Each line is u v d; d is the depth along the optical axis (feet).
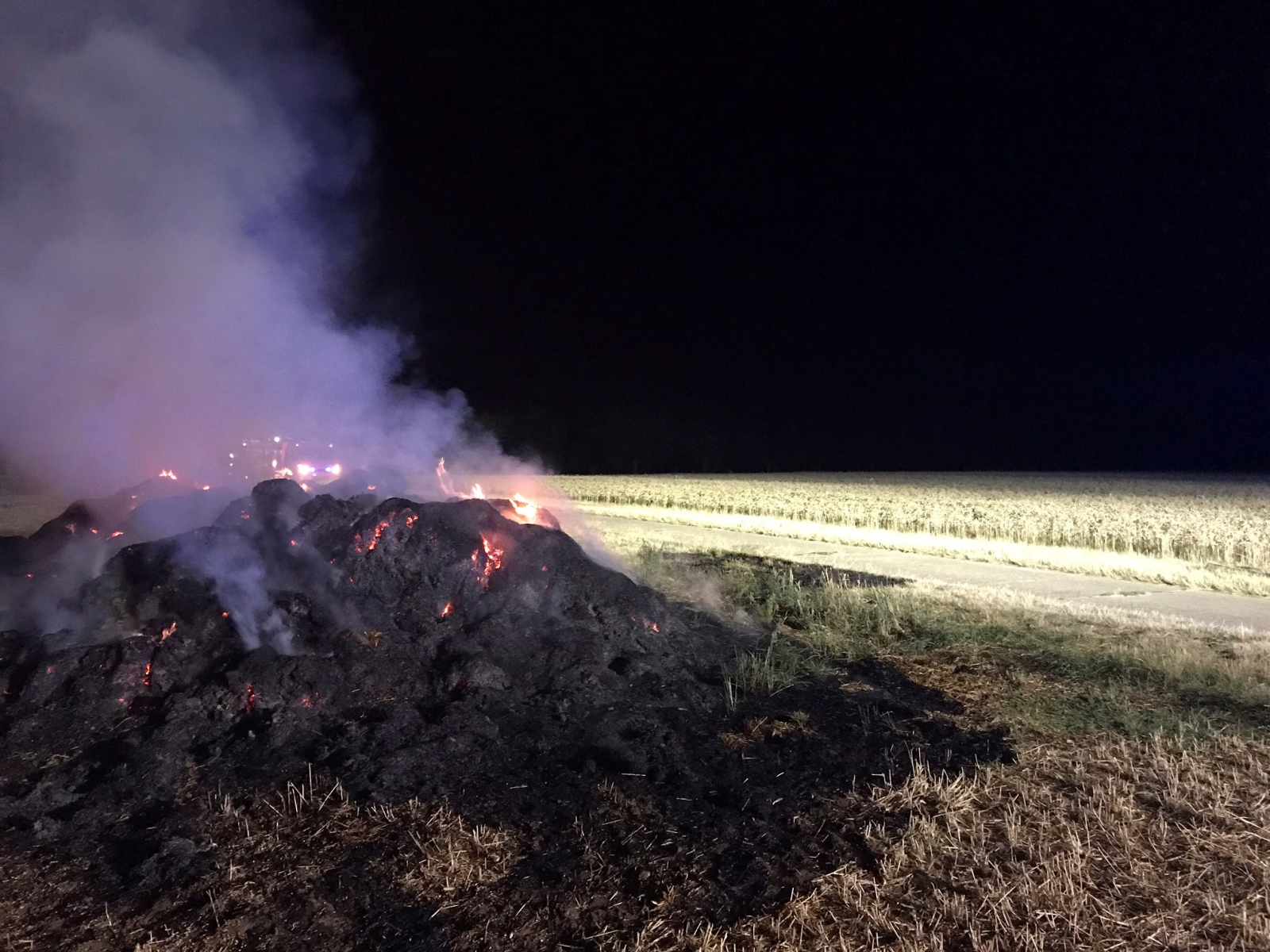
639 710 20.58
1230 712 21.30
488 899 12.76
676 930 11.98
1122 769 17.47
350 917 12.29
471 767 17.16
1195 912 12.48
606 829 14.93
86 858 13.97
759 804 15.94
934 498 89.25
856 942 11.76
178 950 11.46
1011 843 14.35
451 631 24.39
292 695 19.52
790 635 29.60
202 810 15.26
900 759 18.12
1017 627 30.35
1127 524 59.98
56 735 18.49
